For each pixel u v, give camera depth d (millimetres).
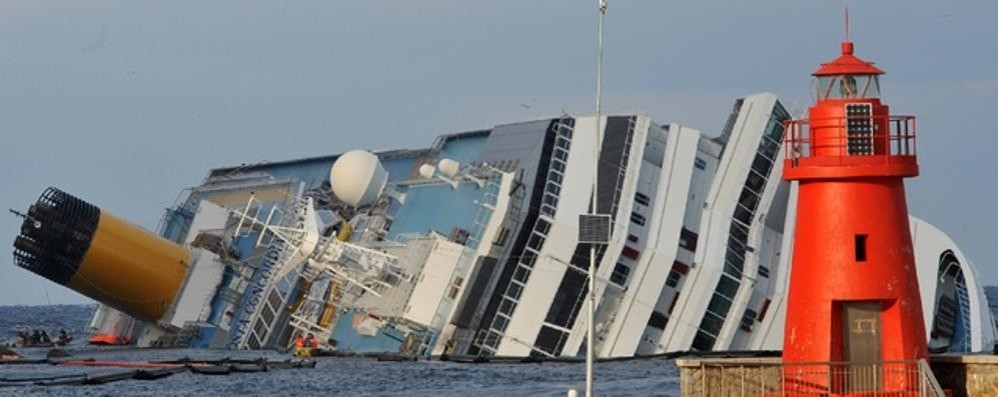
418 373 196375
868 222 93875
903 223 94875
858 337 95438
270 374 196500
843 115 93625
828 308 94250
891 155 93562
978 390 98500
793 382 95875
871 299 93938
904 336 94125
